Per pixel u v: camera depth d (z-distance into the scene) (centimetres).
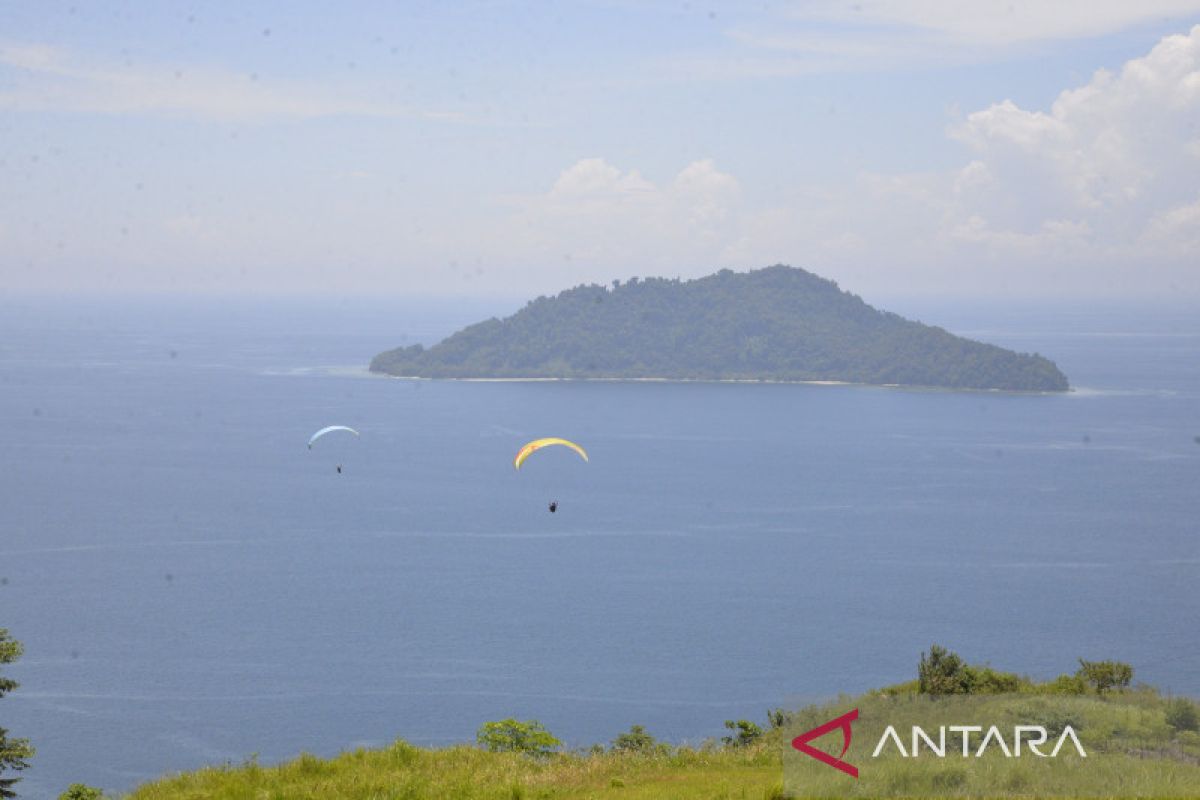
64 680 13450
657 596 18650
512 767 2039
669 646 15312
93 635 16088
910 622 16850
